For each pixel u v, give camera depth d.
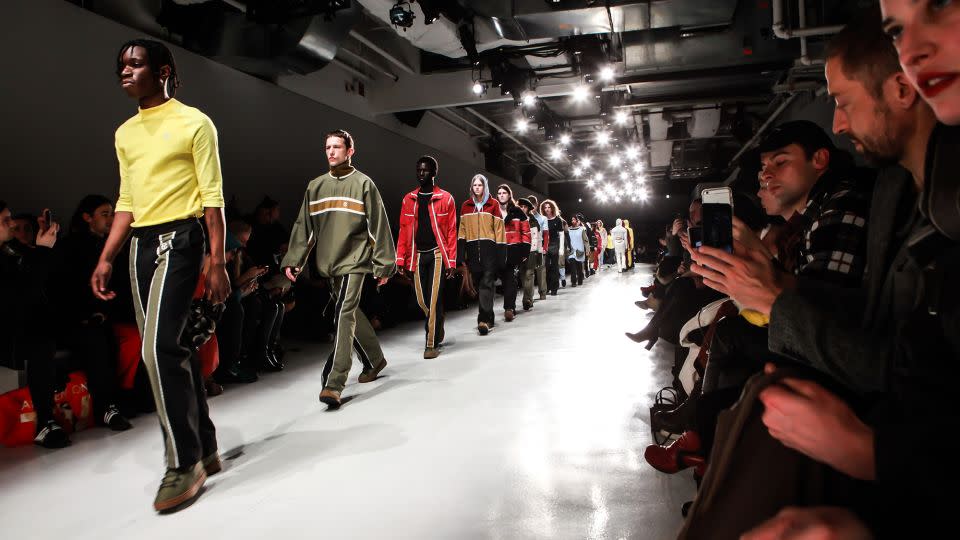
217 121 6.95
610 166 22.00
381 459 2.66
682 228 3.90
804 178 1.54
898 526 0.64
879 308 0.84
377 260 3.73
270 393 4.03
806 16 5.18
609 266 23.20
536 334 6.22
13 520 2.18
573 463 2.54
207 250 3.37
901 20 0.56
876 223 0.87
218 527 2.06
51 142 5.18
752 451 0.73
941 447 0.58
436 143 13.35
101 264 2.41
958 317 0.62
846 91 0.88
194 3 6.59
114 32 5.76
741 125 11.34
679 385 2.45
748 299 1.00
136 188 2.33
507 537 1.92
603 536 1.90
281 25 6.54
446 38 7.54
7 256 3.04
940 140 0.65
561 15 6.94
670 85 10.73
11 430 3.01
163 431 2.27
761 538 0.60
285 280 4.91
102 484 2.51
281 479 2.47
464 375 4.34
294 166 8.28
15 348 3.04
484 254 6.47
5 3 4.85
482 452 2.70
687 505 1.99
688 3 6.67
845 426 0.64
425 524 2.03
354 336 4.09
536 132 16.45
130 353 3.45
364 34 9.05
